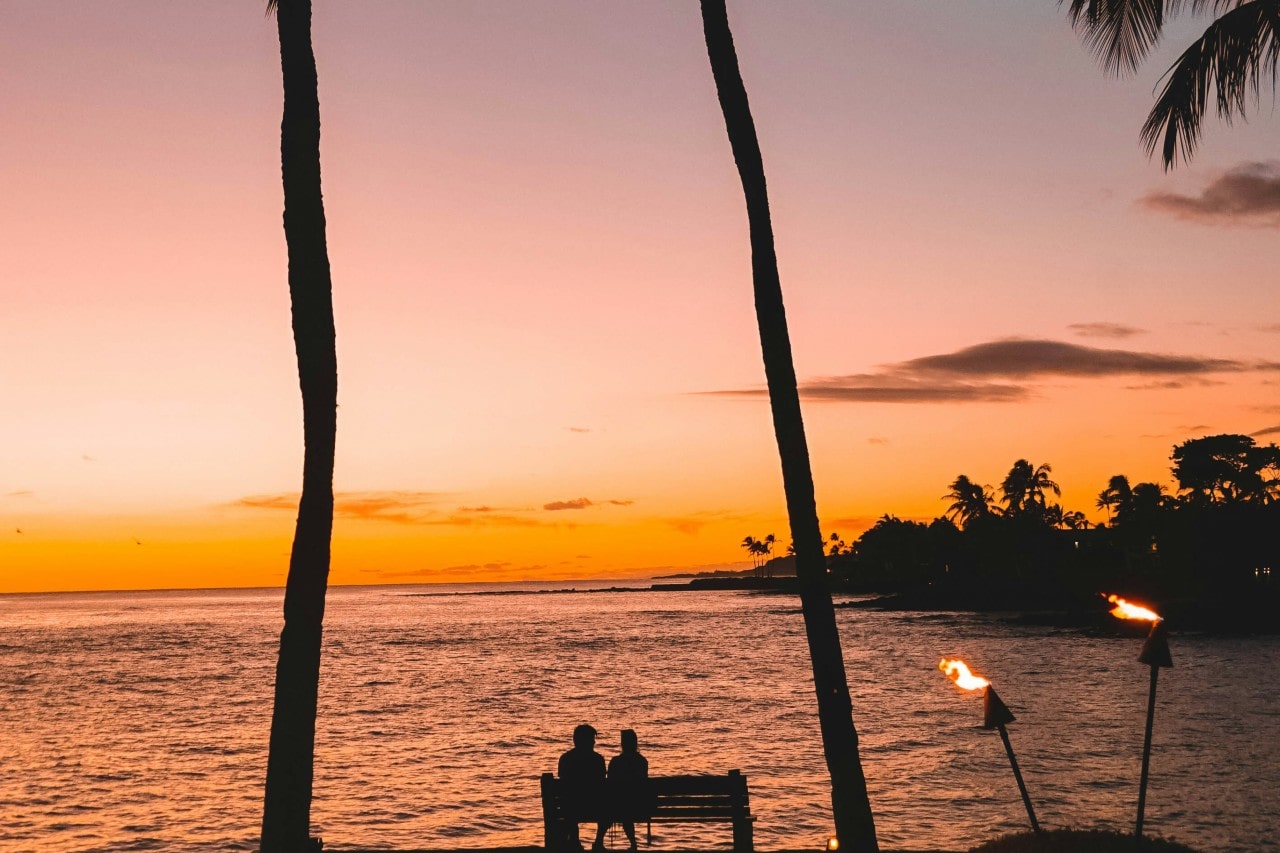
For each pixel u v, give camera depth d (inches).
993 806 814.5
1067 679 1940.2
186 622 6122.1
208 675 2456.9
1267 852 662.5
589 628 4618.6
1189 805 800.3
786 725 1349.7
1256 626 3316.9
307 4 357.7
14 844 747.4
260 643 3860.7
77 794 948.0
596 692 1860.2
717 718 1441.9
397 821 799.1
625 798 415.5
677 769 1006.4
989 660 2484.0
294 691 323.9
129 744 1291.8
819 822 754.8
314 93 355.3
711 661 2637.8
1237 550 3794.3
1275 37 469.1
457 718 1496.1
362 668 2532.0
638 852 430.6
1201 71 483.8
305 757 323.3
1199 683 1809.8
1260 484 4325.8
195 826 801.6
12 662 2999.5
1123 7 495.8
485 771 1029.8
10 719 1592.0
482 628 4768.7
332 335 345.1
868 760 1049.5
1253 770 942.4
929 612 5206.7
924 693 1739.7
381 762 1095.0
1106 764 992.2
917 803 829.2
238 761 1142.3
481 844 719.1
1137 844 352.5
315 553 332.2
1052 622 4101.9
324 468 336.5
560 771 472.1
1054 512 5831.7
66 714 1656.0
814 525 358.9
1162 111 496.7
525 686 2007.9
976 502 5876.0
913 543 7234.3
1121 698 1593.3
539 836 743.7
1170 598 3973.9
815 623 352.2
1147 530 4343.0
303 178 347.9
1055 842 358.9
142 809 872.9
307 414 338.3
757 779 941.2
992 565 5536.4
